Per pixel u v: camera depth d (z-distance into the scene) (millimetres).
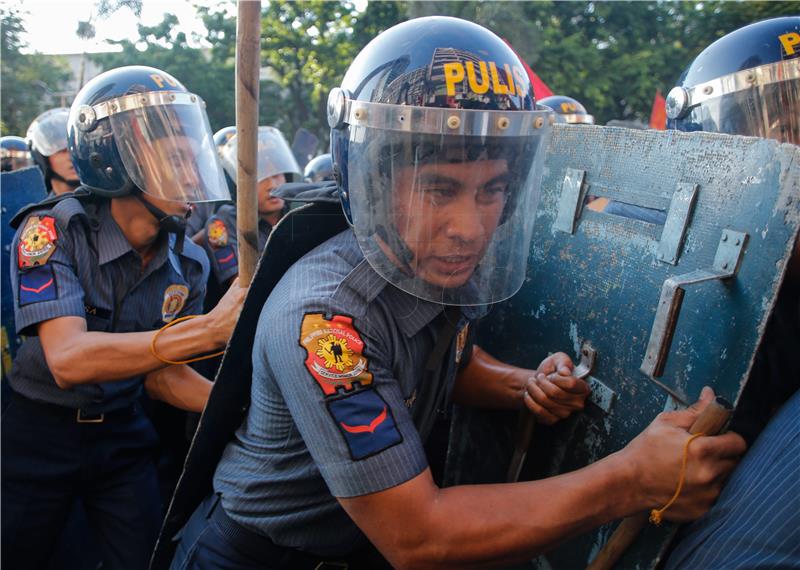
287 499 1212
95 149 1797
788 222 870
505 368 1461
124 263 1876
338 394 1003
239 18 1307
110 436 1992
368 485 983
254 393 1227
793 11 11336
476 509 980
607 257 1219
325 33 11227
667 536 1043
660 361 1048
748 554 882
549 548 1008
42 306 1666
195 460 1360
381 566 1455
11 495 1889
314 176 4586
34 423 1899
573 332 1308
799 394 979
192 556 1329
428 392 1213
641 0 12594
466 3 8719
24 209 1803
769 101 1455
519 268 1166
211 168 1978
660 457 971
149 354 1623
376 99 1030
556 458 1334
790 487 873
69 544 2373
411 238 1055
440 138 1000
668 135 1090
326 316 1040
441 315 1181
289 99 12406
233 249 3018
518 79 1057
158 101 1854
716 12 12555
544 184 1409
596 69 11523
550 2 11273
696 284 1007
